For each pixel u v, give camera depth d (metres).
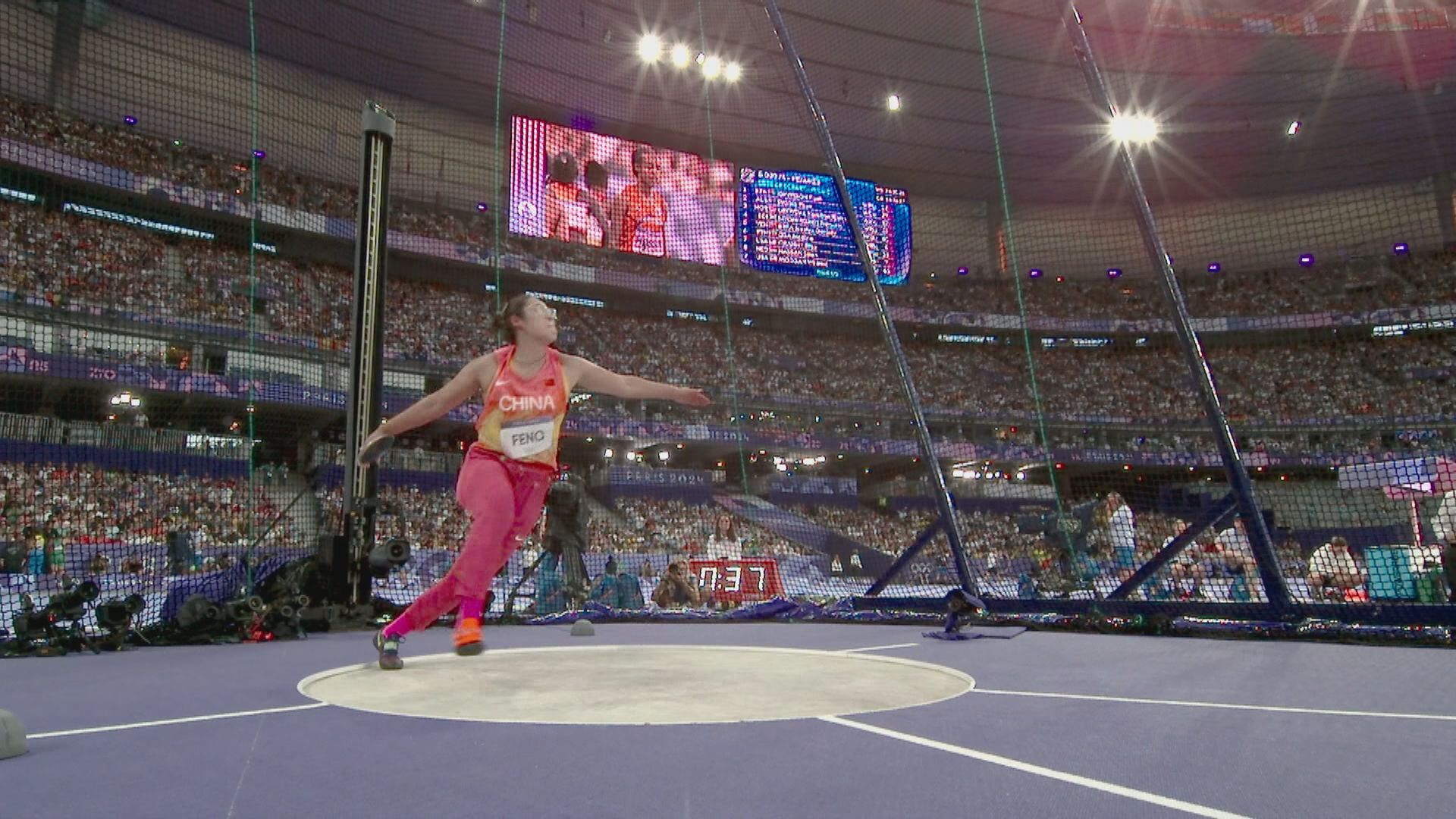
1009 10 28.52
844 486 34.62
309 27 26.77
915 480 36.00
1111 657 4.97
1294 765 2.14
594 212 31.48
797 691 3.52
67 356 23.28
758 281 37.41
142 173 25.66
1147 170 36.31
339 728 2.70
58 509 17.61
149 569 11.32
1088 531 10.73
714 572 11.46
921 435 8.48
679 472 31.05
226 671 4.67
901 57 30.42
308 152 29.39
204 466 22.12
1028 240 40.03
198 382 25.31
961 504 34.44
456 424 32.34
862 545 29.83
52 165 23.84
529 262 33.59
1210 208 38.12
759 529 29.58
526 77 30.12
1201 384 6.82
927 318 38.66
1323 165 35.59
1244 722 2.77
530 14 27.14
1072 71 31.31
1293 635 6.19
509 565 15.23
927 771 2.07
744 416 36.16
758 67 30.44
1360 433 33.88
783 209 34.84
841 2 28.00
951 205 40.19
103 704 3.38
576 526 10.56
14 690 3.94
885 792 1.88
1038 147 35.66
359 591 8.25
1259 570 6.72
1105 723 2.74
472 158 33.22
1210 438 35.47
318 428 29.02
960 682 3.87
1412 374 34.34
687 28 28.61
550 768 2.11
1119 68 31.19
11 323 22.64
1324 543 9.22
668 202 33.00
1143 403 37.53
